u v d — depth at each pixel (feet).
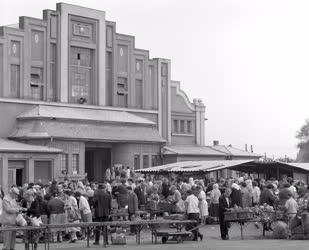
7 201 80.48
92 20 215.92
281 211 108.27
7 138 192.34
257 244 94.32
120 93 223.92
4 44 193.67
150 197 128.06
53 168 185.26
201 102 252.83
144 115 230.68
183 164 174.60
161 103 237.25
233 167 167.63
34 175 181.16
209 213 132.05
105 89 219.00
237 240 103.14
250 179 142.51
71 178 191.42
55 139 190.19
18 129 192.95
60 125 195.31
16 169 179.01
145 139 214.69
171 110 241.14
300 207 108.06
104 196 99.40
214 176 219.41
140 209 122.52
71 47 210.59
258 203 125.49
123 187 114.01
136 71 230.27
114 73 221.66
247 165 162.30
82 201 103.65
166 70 240.12
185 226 105.81
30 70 199.62
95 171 215.72
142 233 117.70
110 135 204.64
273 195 117.29
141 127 219.00
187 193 113.70
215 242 99.35
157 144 222.28
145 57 232.94
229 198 110.42
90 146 203.51
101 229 106.52
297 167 159.74
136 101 229.66
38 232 92.43
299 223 104.58
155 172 172.65
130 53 228.02
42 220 97.25
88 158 217.97
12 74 196.03
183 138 245.24
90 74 216.13
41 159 182.91
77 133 195.93
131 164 211.41
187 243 98.07
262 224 115.65
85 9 213.87
